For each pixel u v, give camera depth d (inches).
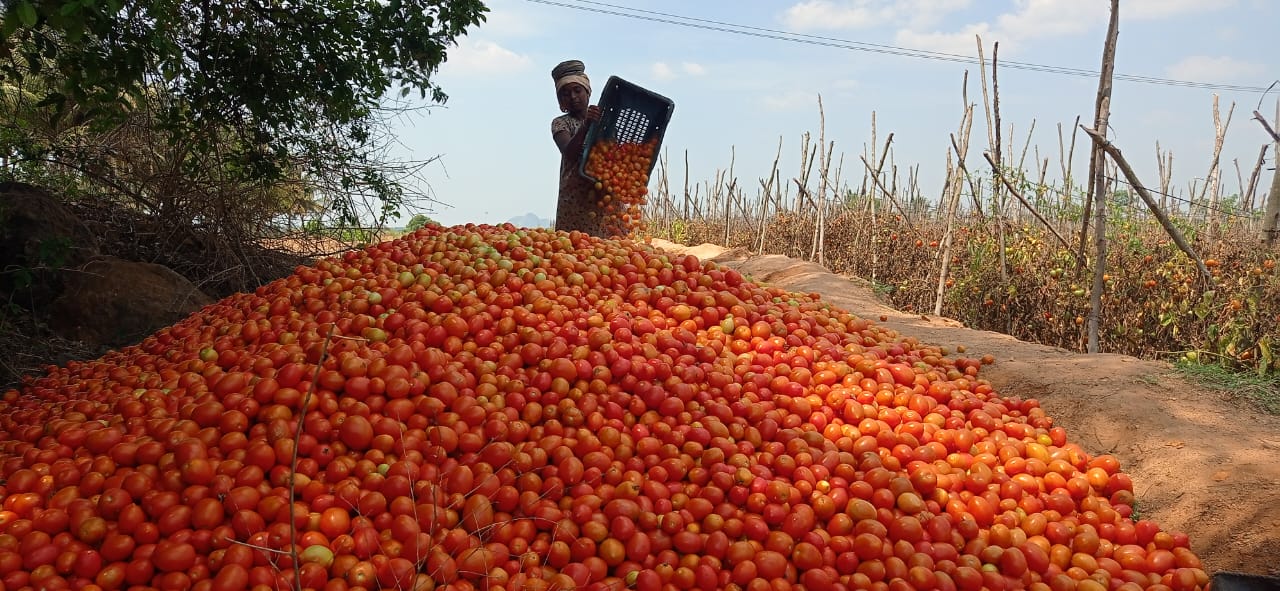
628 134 311.7
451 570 109.0
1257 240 336.5
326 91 281.6
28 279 219.5
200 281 289.6
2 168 279.3
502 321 161.5
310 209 328.2
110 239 284.2
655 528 122.0
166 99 276.8
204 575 104.6
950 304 358.3
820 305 234.4
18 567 101.1
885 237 481.1
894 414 156.0
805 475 133.2
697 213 853.2
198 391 139.9
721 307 194.2
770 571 116.9
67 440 127.0
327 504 115.1
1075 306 303.7
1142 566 127.7
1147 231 380.8
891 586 117.5
